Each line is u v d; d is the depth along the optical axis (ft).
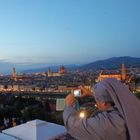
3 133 19.27
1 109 143.84
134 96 9.92
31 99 354.74
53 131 19.35
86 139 9.48
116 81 10.24
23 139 18.40
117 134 9.32
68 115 9.93
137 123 9.38
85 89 10.76
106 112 9.70
